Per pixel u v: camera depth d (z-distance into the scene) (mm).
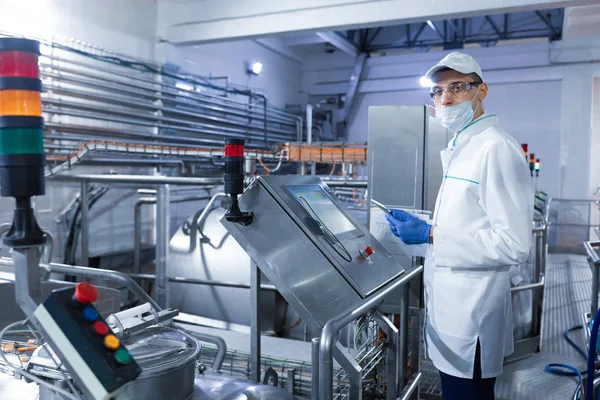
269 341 2529
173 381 1175
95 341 844
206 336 1834
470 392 1526
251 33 5871
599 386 1779
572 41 8352
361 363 1806
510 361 3088
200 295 3918
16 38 839
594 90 8359
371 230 2205
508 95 9055
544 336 3590
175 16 6219
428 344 1652
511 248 1367
